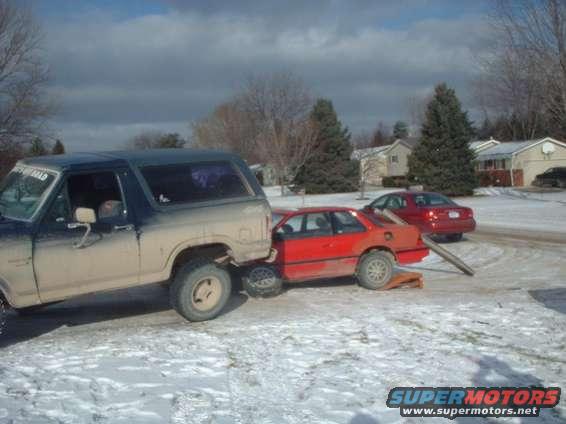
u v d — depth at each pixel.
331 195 50.84
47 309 8.81
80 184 6.93
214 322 7.55
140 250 7.07
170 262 7.30
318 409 4.81
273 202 43.41
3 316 6.50
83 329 7.44
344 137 57.03
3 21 31.69
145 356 6.09
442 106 44.25
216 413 4.71
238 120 68.62
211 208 7.57
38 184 6.85
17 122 32.88
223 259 7.97
